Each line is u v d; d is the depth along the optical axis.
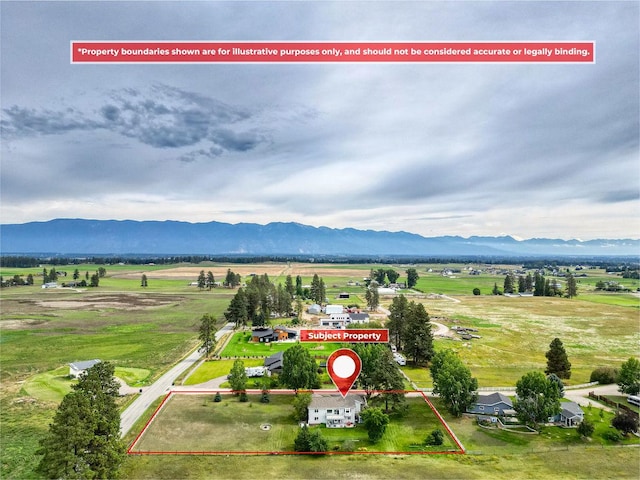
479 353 100.38
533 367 89.38
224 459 47.38
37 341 110.88
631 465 47.44
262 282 185.50
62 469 36.38
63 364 88.94
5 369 85.12
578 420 59.12
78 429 37.62
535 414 57.28
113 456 39.38
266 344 107.81
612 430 56.78
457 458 48.72
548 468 46.41
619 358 97.62
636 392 68.56
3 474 45.19
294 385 68.81
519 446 52.19
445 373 63.72
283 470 44.94
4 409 63.41
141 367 86.19
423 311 92.25
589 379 80.88
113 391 46.34
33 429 56.16
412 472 44.91
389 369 64.06
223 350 101.50
